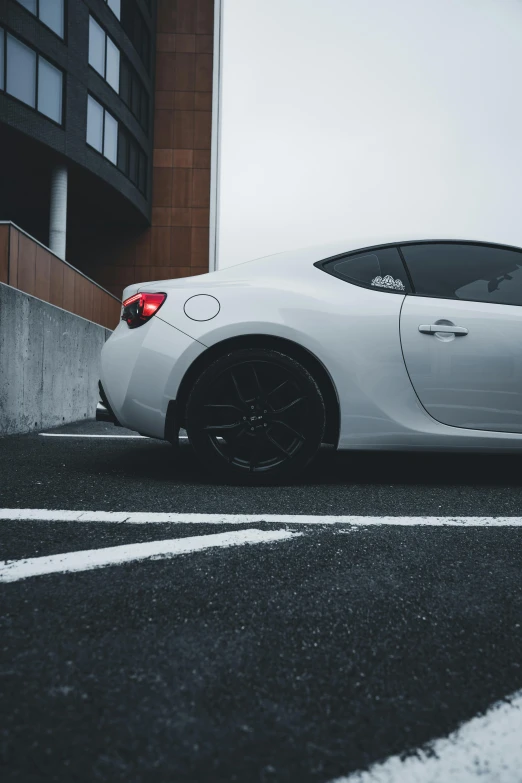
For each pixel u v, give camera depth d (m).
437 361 2.76
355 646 1.15
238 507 2.29
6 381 4.68
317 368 2.79
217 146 21.91
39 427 5.44
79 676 1.01
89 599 1.34
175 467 3.22
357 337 2.73
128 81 19.59
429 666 1.08
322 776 0.77
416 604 1.36
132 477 2.89
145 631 1.19
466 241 3.02
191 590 1.41
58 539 1.80
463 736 0.87
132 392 2.71
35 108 15.40
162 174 21.81
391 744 0.84
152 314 2.73
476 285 2.93
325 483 2.86
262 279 2.83
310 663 1.08
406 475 3.16
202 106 21.81
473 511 2.31
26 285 6.25
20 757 0.79
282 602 1.36
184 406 2.77
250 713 0.91
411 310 2.79
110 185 18.50
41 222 21.06
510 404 2.81
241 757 0.81
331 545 1.80
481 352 2.79
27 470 3.03
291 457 2.71
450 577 1.55
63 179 16.81
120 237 21.81
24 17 15.02
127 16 19.28
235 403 2.70
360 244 2.96
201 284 2.80
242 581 1.48
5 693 0.95
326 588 1.45
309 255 2.93
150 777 0.76
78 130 16.80
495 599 1.41
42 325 5.47
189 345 2.67
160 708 0.92
